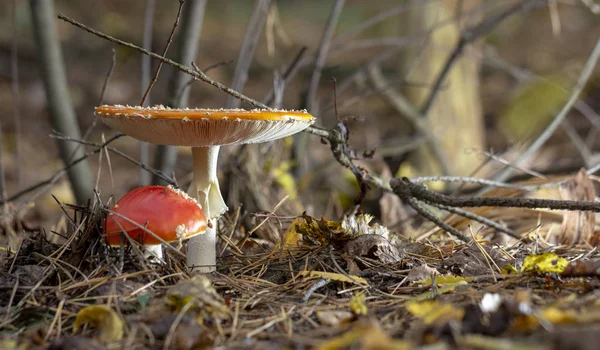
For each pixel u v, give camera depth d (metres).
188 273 0.97
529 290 0.90
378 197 1.38
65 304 0.91
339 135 1.08
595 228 1.15
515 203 1.00
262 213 1.11
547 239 1.15
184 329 0.86
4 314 0.91
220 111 0.91
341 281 0.96
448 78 1.78
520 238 1.10
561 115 1.28
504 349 0.80
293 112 0.93
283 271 1.00
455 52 1.40
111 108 0.91
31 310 0.90
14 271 0.97
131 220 0.93
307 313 0.91
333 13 1.31
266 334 0.87
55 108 1.26
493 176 1.33
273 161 1.27
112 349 0.85
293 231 1.06
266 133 0.94
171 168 1.24
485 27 1.38
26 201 1.20
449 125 1.78
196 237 0.98
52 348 0.85
